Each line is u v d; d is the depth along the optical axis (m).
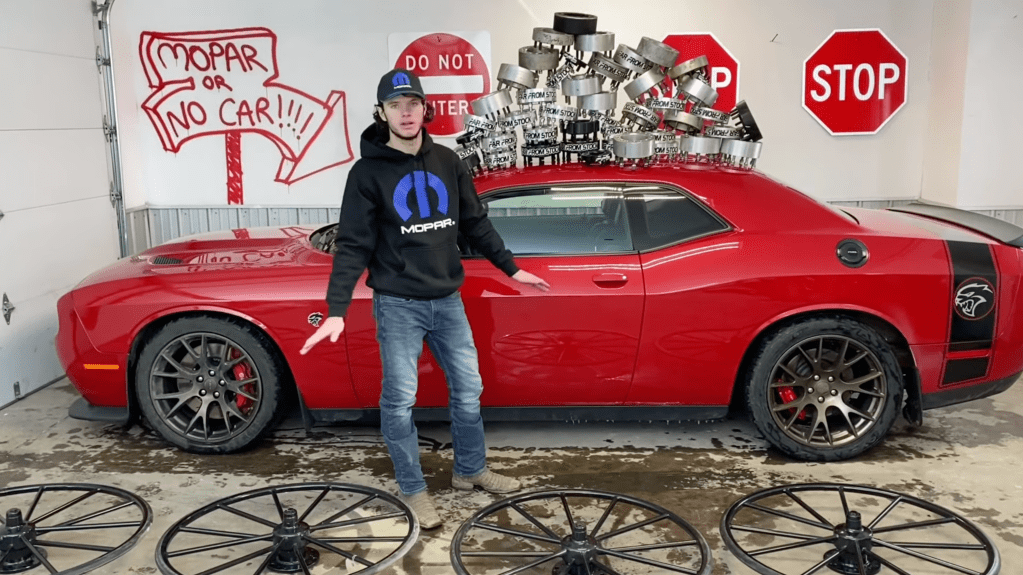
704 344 3.73
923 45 6.00
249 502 3.56
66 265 5.47
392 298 3.21
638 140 3.93
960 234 3.84
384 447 4.12
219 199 6.47
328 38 6.20
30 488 3.57
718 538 3.20
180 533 3.32
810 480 3.66
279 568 3.02
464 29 6.11
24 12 5.05
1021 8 5.53
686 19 6.03
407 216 3.13
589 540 2.97
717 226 3.79
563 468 3.83
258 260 4.07
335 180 6.38
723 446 4.04
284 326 3.84
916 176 6.18
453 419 3.50
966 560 3.01
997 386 3.82
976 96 5.63
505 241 3.81
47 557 3.15
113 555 3.02
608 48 4.50
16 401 4.91
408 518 3.24
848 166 6.18
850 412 3.78
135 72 6.34
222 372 3.93
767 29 6.02
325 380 3.88
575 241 3.80
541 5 6.05
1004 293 3.70
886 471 3.72
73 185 5.55
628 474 3.75
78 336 4.00
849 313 3.75
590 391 3.83
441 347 3.37
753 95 6.10
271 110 6.32
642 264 3.73
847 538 2.93
